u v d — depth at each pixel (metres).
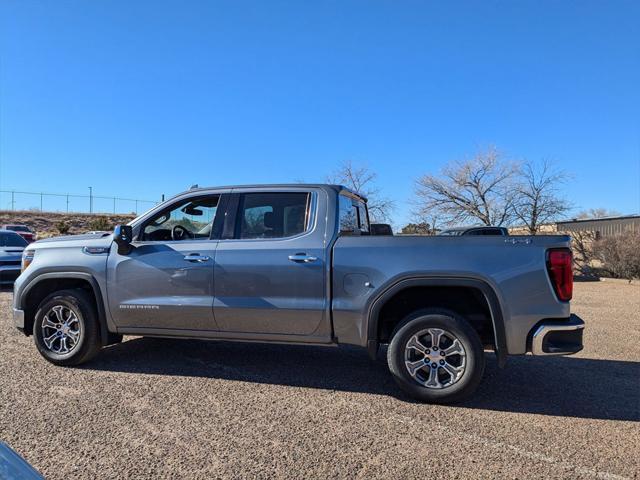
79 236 5.63
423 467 3.22
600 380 5.17
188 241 5.06
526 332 4.23
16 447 3.39
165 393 4.54
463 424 3.93
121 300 5.11
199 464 3.21
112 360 5.61
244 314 4.77
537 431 3.82
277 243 4.78
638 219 20.62
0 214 51.94
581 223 21.64
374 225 6.53
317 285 4.59
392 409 4.23
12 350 5.91
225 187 5.14
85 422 3.83
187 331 4.99
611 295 13.16
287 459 3.30
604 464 3.30
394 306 4.78
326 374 5.21
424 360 4.36
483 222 22.81
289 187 4.96
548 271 4.23
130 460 3.24
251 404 4.29
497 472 3.17
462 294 4.64
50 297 5.31
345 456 3.35
